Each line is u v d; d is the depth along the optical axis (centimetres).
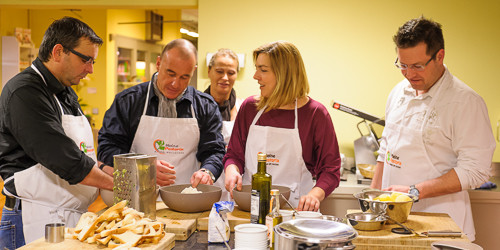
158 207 212
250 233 151
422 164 228
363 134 398
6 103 194
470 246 145
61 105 213
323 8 394
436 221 192
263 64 217
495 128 381
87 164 198
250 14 400
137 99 250
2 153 203
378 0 389
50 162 192
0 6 438
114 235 158
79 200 215
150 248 154
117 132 245
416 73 218
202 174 221
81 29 202
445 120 221
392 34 390
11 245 209
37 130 191
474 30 380
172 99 252
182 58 232
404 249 167
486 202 297
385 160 247
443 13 383
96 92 823
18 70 729
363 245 169
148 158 183
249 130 233
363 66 394
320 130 223
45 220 206
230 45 402
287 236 129
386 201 180
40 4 429
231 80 335
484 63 381
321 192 209
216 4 401
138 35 927
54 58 200
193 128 254
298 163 229
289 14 397
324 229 136
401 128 237
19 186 203
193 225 185
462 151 218
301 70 220
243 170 238
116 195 183
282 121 227
